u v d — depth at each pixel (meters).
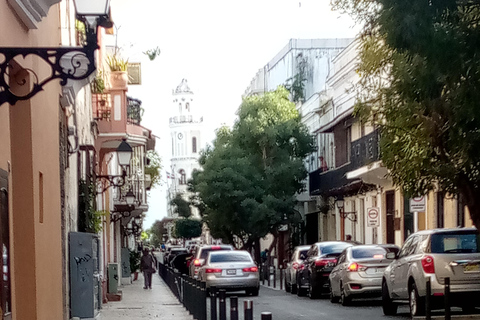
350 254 28.05
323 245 34.00
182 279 31.00
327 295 35.00
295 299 33.91
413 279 21.00
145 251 47.62
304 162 64.62
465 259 20.11
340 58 53.19
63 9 20.52
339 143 52.06
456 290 20.03
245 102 60.41
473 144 15.56
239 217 59.94
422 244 20.95
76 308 21.20
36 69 13.65
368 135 41.47
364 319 22.88
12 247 11.07
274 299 34.34
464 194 17.94
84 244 21.31
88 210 25.80
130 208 46.69
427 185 19.91
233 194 58.31
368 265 27.25
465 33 13.70
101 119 35.03
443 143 17.92
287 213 59.22
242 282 36.72
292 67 75.38
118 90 35.28
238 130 60.19
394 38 13.48
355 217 50.34
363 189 47.62
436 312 22.22
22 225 12.98
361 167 42.22
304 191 62.31
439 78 14.70
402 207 41.19
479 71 13.57
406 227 40.72
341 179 49.19
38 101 13.83
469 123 15.17
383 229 44.22
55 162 16.30
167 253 93.12
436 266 20.14
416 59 15.10
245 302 15.29
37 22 12.59
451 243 20.41
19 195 12.98
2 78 9.59
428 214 37.06
